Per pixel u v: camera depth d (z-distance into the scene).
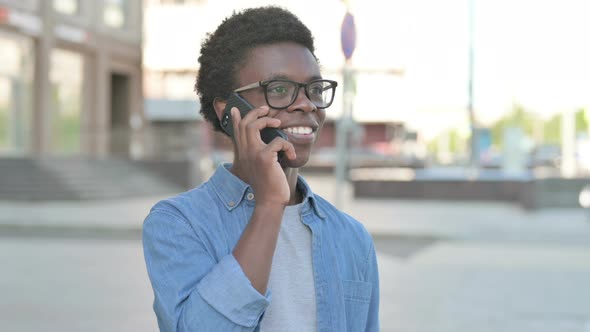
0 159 20.80
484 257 11.51
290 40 1.67
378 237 14.11
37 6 24.50
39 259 10.41
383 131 62.22
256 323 1.44
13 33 23.47
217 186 1.68
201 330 1.42
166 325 1.52
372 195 22.44
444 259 11.23
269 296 1.46
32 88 24.66
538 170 36.75
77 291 8.02
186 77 52.06
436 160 46.19
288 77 1.63
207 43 1.78
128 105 31.44
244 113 1.61
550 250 12.41
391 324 6.82
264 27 1.65
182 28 51.91
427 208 19.66
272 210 1.47
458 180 22.19
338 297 1.67
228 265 1.44
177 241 1.57
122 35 30.11
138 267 9.76
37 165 20.78
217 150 35.59
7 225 14.32
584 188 20.03
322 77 1.71
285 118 1.63
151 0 52.00
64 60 26.53
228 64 1.68
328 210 1.81
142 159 25.17
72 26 26.48
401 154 48.50
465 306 7.66
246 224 1.64
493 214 18.20
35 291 7.98
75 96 27.23
